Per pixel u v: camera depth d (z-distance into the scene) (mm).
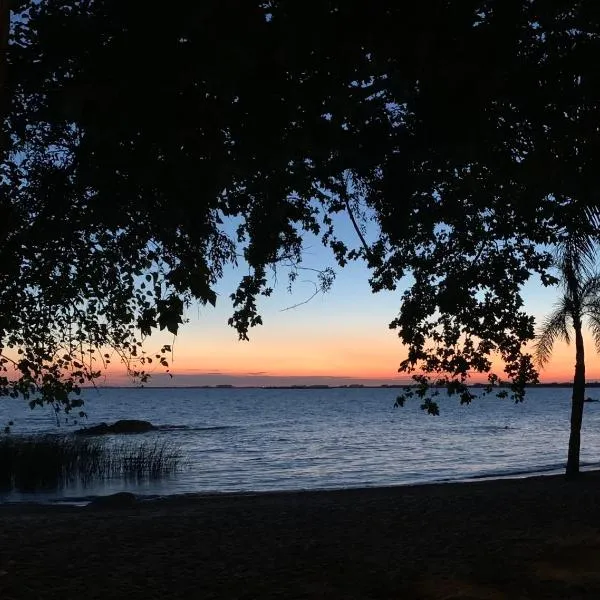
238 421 71188
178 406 129000
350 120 5391
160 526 9922
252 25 4316
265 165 5102
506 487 15930
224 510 12039
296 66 4703
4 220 5277
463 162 5797
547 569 6336
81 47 4605
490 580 6031
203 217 5578
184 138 4820
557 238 8188
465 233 8289
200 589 6125
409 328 9250
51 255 6871
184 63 4359
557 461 29234
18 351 8289
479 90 4957
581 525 9180
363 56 5051
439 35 4805
